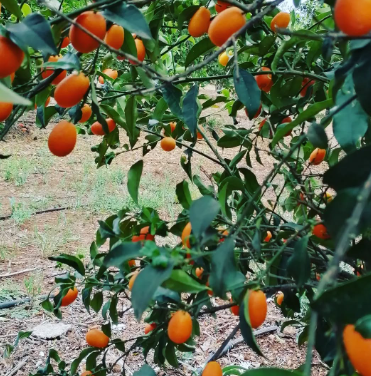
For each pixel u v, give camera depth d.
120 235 1.46
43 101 1.39
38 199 5.42
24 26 0.84
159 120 1.71
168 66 2.22
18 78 1.16
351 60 0.77
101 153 1.85
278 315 3.26
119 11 0.91
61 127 1.08
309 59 1.45
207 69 2.50
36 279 3.63
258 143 5.31
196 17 1.17
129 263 1.60
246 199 1.49
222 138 1.82
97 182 6.00
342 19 0.65
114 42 1.01
